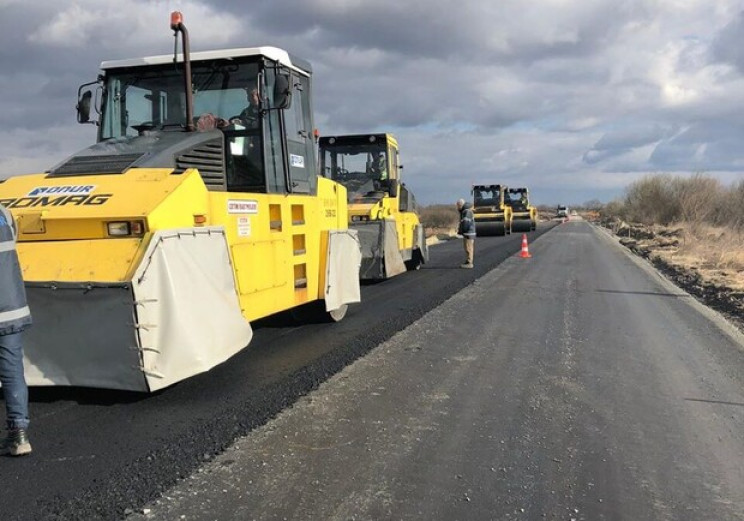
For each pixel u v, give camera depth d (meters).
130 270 4.64
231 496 3.51
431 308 9.73
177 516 3.29
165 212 4.93
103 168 5.49
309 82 7.74
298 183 7.35
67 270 4.74
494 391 5.50
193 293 5.07
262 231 6.36
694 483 3.76
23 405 4.06
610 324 8.59
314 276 7.74
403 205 14.85
